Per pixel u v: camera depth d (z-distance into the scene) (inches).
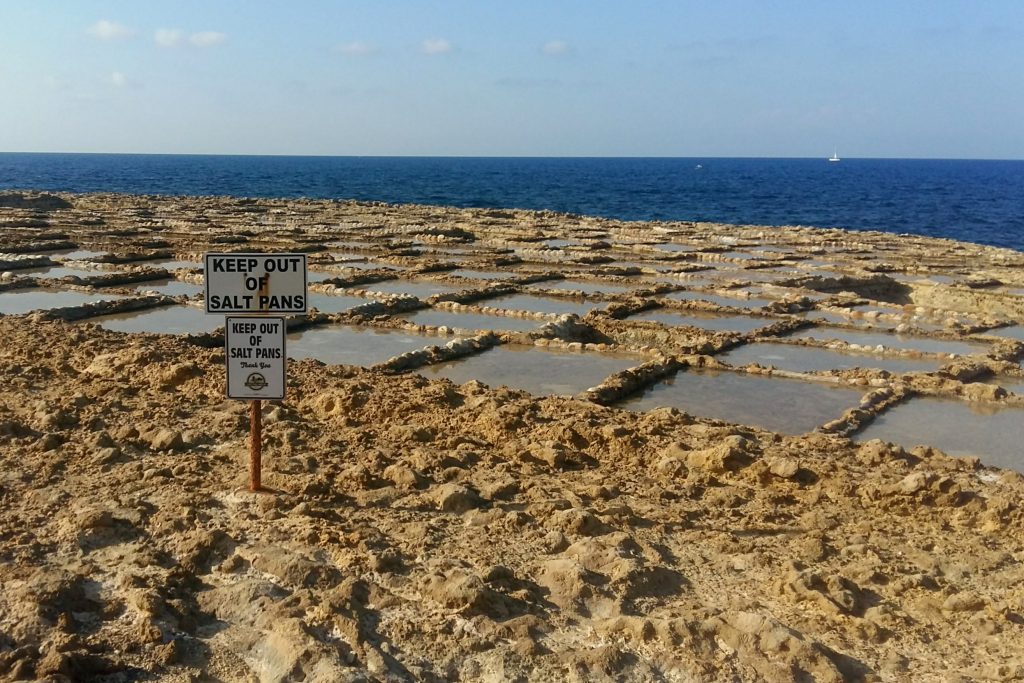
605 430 346.9
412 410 379.6
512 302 788.6
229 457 303.4
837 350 613.3
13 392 386.6
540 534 248.7
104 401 371.2
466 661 190.5
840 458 336.8
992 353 594.6
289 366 472.7
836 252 1219.2
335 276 895.7
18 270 919.0
